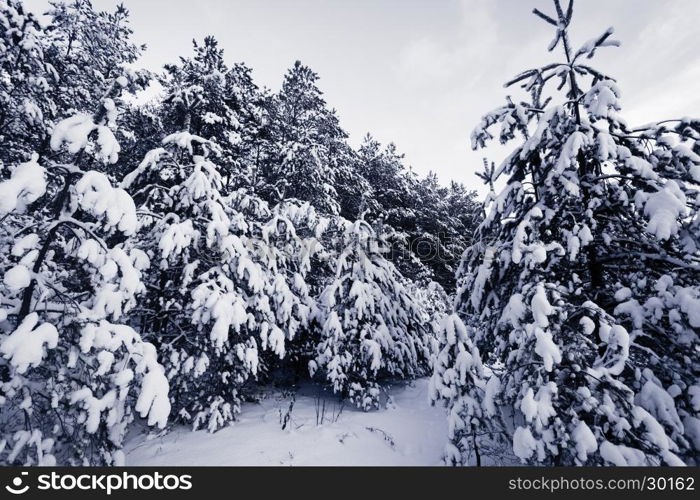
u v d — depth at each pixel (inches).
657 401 156.6
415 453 244.2
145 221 282.4
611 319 165.0
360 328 345.1
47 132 354.3
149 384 166.4
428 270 792.9
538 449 147.3
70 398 153.9
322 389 391.5
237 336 283.0
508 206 240.2
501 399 206.1
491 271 239.9
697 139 183.6
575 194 191.3
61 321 160.9
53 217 173.2
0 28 285.9
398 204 870.4
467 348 218.2
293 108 664.4
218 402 268.7
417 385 430.6
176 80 419.5
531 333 165.2
